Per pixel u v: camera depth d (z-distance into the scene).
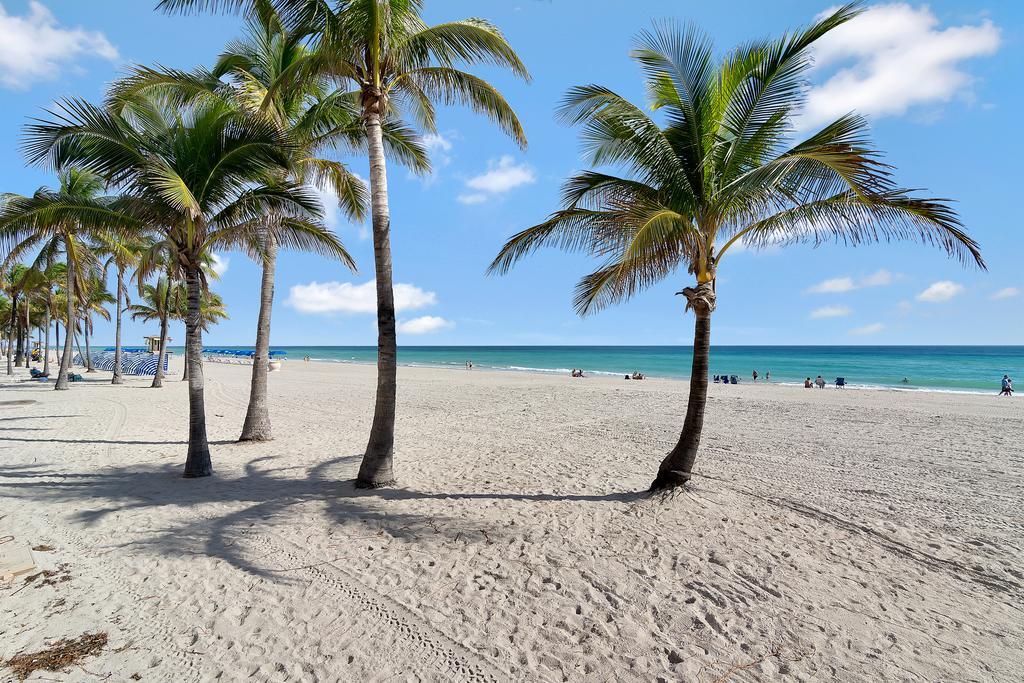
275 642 3.26
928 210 4.63
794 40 5.02
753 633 3.39
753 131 5.51
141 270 8.31
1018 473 7.64
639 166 5.85
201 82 7.74
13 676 2.85
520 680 2.92
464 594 3.91
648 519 5.40
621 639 3.33
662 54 5.47
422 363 70.25
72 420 12.73
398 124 8.82
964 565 4.43
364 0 5.70
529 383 28.20
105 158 6.47
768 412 15.02
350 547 4.74
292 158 7.78
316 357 92.94
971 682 2.90
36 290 25.48
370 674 2.95
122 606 3.68
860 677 2.94
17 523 5.29
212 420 13.17
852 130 4.77
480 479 7.13
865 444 9.98
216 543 4.80
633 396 20.14
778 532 5.11
